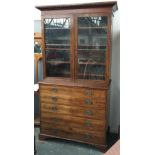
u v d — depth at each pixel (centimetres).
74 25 274
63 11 275
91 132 275
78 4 259
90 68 286
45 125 300
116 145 157
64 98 282
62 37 293
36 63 339
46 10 282
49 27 294
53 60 304
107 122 285
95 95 265
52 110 292
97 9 259
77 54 282
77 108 277
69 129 287
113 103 316
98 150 276
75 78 288
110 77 297
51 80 295
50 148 282
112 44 300
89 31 276
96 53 280
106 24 265
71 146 287
